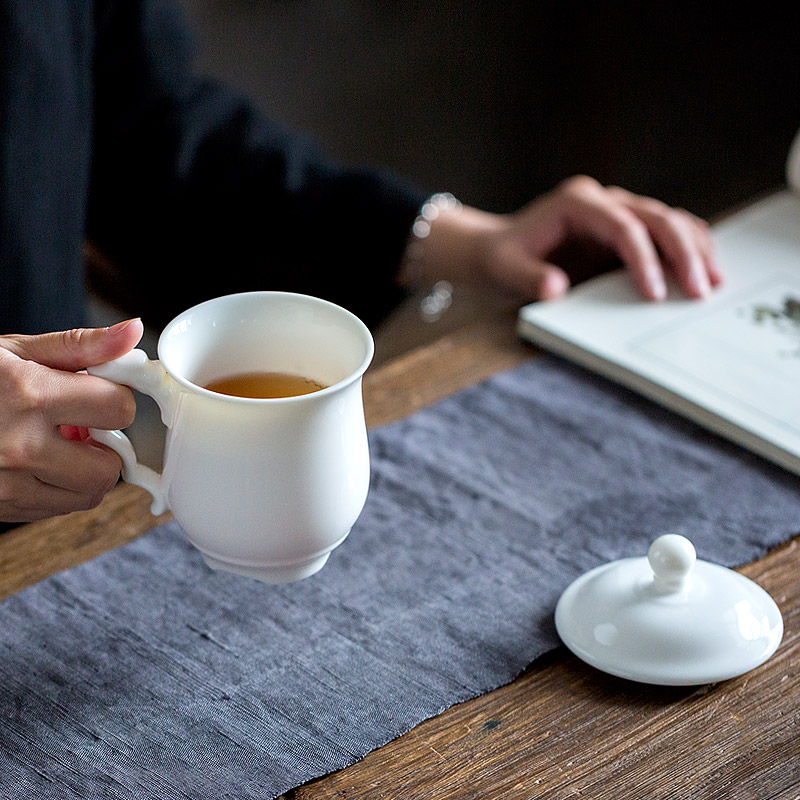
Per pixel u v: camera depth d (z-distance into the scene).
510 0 3.74
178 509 1.12
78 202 1.57
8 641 1.17
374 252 1.57
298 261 1.60
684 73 3.54
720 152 3.38
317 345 1.14
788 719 1.13
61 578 1.21
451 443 1.31
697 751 1.12
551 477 1.29
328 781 1.11
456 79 3.77
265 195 1.61
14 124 1.50
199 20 3.43
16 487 1.15
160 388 1.11
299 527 1.11
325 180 1.60
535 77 3.80
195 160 1.64
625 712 1.14
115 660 1.17
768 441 1.29
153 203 1.66
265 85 3.57
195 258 1.67
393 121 3.73
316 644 1.17
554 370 1.38
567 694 1.15
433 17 3.71
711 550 1.23
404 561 1.22
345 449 1.11
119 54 1.65
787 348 1.38
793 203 1.57
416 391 1.36
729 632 1.15
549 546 1.23
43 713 1.14
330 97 3.65
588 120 3.75
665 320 1.41
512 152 3.86
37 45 1.51
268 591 1.21
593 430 1.33
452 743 1.12
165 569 1.22
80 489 1.15
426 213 1.56
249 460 1.09
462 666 1.16
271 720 1.13
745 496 1.27
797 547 1.23
